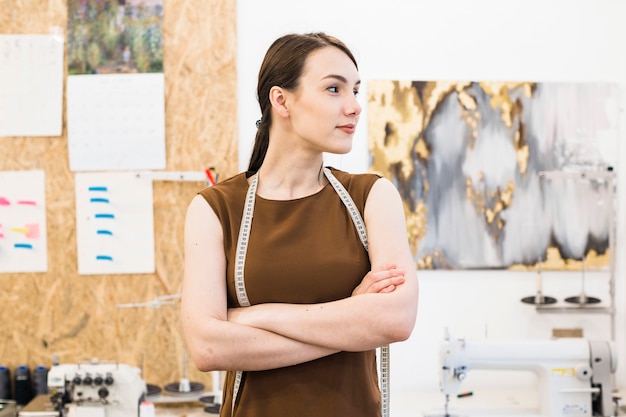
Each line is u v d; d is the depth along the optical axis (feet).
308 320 4.32
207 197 4.68
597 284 11.85
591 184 11.76
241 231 4.54
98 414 9.52
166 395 10.97
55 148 11.45
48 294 11.50
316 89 4.43
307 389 4.37
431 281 11.85
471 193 11.77
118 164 11.42
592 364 9.77
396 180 11.75
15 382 11.23
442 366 9.61
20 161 11.45
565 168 11.80
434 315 11.83
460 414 9.98
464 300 11.83
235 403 4.49
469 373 11.84
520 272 11.85
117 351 11.53
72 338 11.50
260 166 4.88
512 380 11.85
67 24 11.38
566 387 9.79
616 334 11.90
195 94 11.44
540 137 11.76
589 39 11.76
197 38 11.43
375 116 11.68
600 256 11.82
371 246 4.60
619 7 11.73
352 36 11.66
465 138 11.73
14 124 11.41
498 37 11.73
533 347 9.73
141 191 11.43
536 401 10.71
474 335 11.84
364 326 4.31
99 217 11.43
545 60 11.77
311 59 4.45
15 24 11.39
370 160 11.69
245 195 4.68
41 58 11.40
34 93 11.40
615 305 11.91
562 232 11.78
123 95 11.40
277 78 4.55
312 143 4.50
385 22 11.67
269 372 4.42
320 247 4.47
